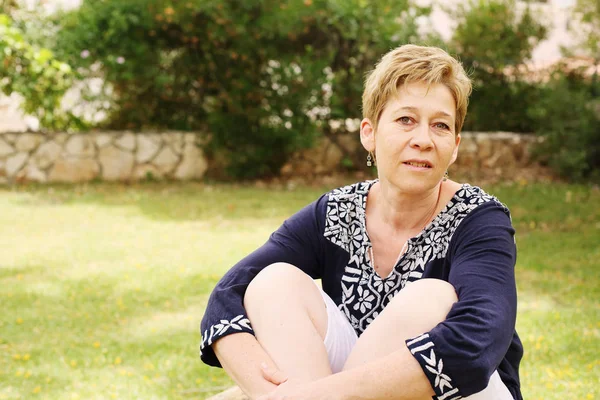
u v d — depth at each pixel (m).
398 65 1.87
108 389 3.34
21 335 4.04
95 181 10.20
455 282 1.71
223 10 9.84
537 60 12.42
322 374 1.70
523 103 11.48
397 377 1.55
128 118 10.80
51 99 10.26
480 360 1.54
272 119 10.34
